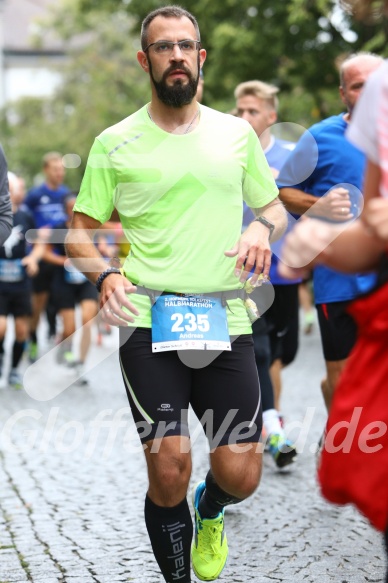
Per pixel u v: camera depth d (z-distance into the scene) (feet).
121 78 265.95
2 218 29.60
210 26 119.44
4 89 463.42
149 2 133.39
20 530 33.58
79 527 33.81
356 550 30.37
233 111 43.52
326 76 118.62
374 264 15.84
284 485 39.27
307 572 28.30
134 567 29.17
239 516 34.86
